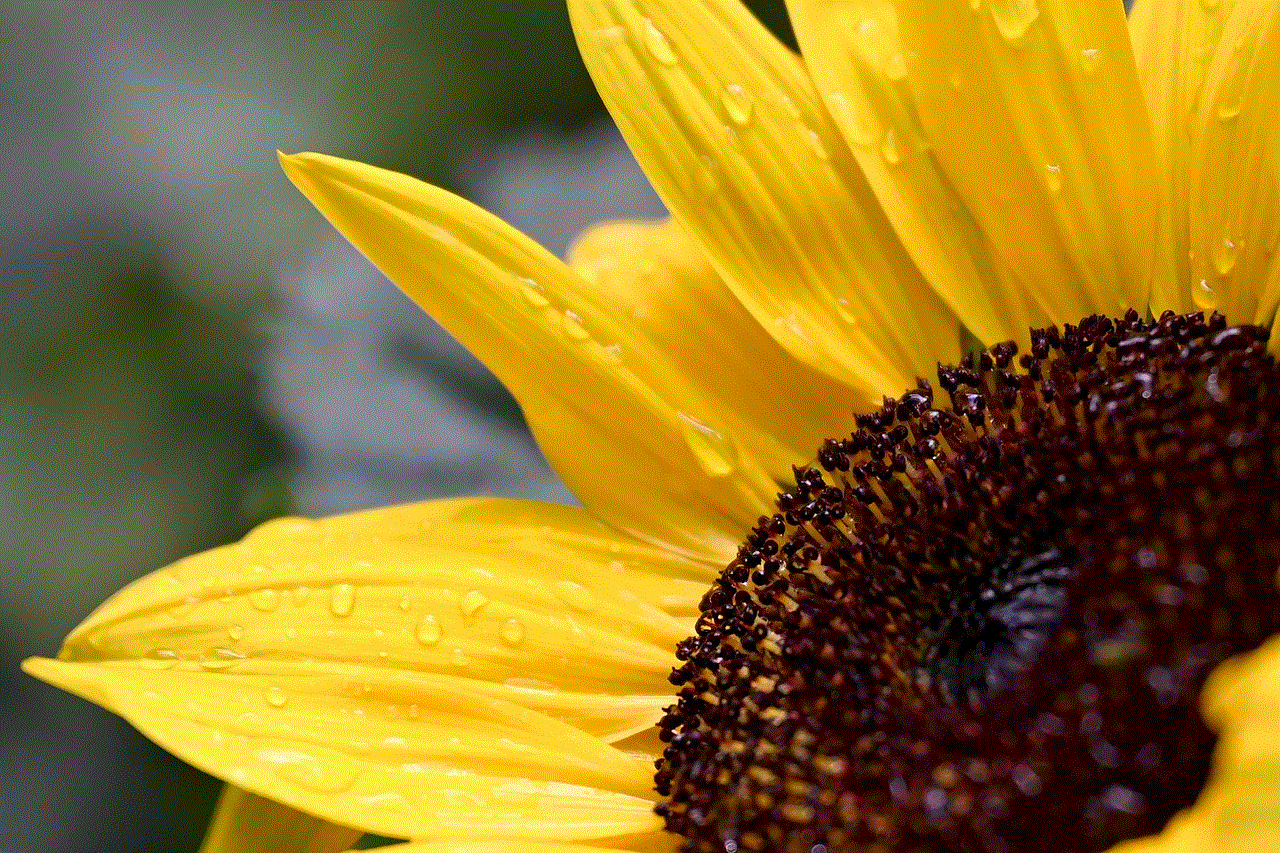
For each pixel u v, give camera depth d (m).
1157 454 0.35
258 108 0.51
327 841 0.36
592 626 0.37
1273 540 0.34
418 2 0.48
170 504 0.49
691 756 0.35
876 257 0.37
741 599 0.36
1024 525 0.35
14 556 0.49
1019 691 0.34
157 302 0.51
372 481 0.41
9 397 0.50
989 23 0.36
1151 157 0.36
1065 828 0.33
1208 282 0.36
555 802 0.35
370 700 0.36
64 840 0.47
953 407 0.36
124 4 0.54
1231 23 0.36
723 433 0.37
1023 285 0.37
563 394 0.37
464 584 0.37
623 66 0.37
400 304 0.42
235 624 0.36
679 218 0.37
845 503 0.36
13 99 0.53
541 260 0.37
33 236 0.52
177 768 0.42
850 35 0.37
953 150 0.37
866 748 0.34
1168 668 0.33
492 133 0.46
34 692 0.48
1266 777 0.30
